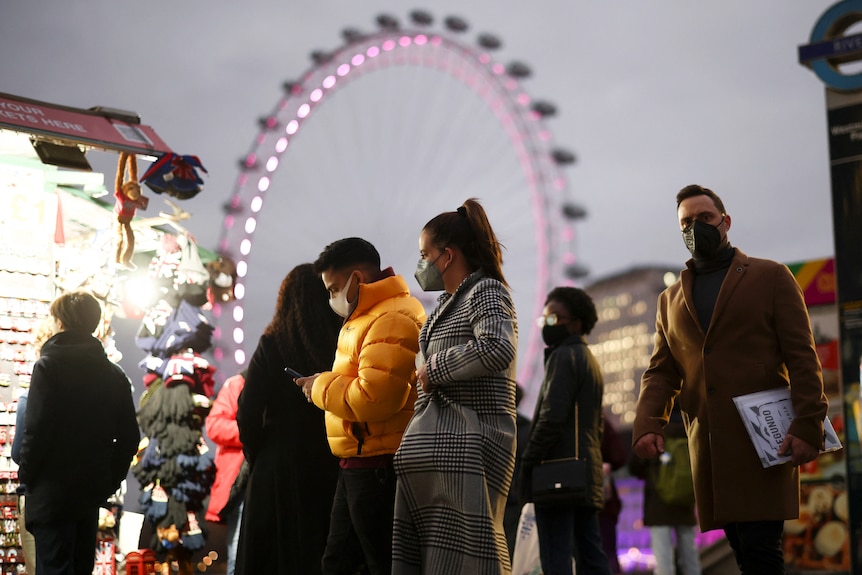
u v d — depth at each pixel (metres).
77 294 5.80
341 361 4.79
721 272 4.67
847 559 10.23
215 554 8.72
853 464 7.13
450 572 4.04
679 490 8.26
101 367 5.77
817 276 11.39
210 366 7.79
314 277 5.48
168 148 7.00
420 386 4.27
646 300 170.00
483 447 4.14
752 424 4.34
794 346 4.39
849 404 7.15
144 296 7.86
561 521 6.06
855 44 7.26
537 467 6.11
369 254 4.91
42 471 5.52
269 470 5.33
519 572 7.05
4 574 6.71
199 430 7.63
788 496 4.37
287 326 5.43
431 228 4.49
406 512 4.23
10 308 7.02
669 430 8.35
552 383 6.12
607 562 6.30
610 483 8.40
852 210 7.25
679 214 4.75
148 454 7.52
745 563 4.42
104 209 7.89
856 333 7.19
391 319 4.67
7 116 6.30
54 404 5.51
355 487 4.75
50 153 6.62
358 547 4.89
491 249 4.49
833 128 7.36
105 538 7.50
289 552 5.25
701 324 4.60
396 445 4.73
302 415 5.38
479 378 4.23
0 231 7.08
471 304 4.28
